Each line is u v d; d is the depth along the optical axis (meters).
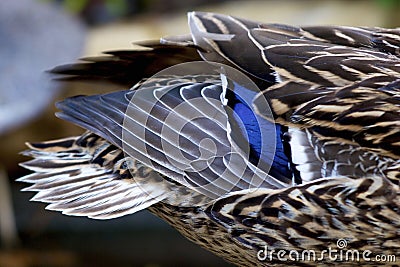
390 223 6.32
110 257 11.20
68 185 6.99
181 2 14.46
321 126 6.32
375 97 6.28
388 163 6.22
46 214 11.40
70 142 7.33
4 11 12.05
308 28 6.80
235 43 6.51
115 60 6.80
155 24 13.76
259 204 6.50
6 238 11.40
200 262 11.03
